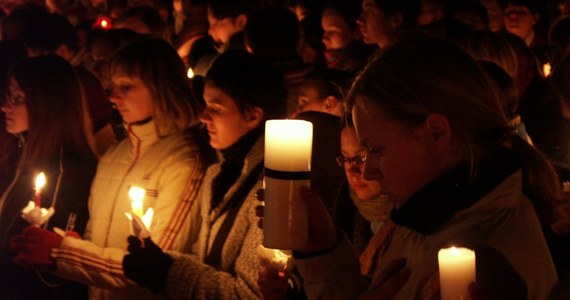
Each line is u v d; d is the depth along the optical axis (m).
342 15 6.24
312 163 3.42
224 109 3.01
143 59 3.38
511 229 1.68
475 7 6.18
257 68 3.05
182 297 2.85
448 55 1.74
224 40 6.55
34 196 3.76
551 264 1.72
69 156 3.79
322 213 2.09
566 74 3.64
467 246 1.66
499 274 1.61
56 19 6.21
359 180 2.85
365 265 2.50
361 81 1.80
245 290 2.78
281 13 5.05
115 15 8.53
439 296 1.64
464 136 1.72
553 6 7.72
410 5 5.51
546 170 1.95
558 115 4.16
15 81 3.90
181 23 8.43
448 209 1.72
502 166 1.72
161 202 3.24
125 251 3.24
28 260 3.20
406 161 1.75
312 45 6.48
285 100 3.14
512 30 6.59
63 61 3.90
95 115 4.23
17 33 6.48
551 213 1.97
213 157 3.36
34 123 3.81
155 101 3.38
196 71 6.08
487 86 1.75
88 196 3.77
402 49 1.77
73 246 3.21
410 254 1.87
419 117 1.72
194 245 3.21
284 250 2.19
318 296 2.20
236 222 2.90
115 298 3.30
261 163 2.96
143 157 3.38
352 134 2.81
